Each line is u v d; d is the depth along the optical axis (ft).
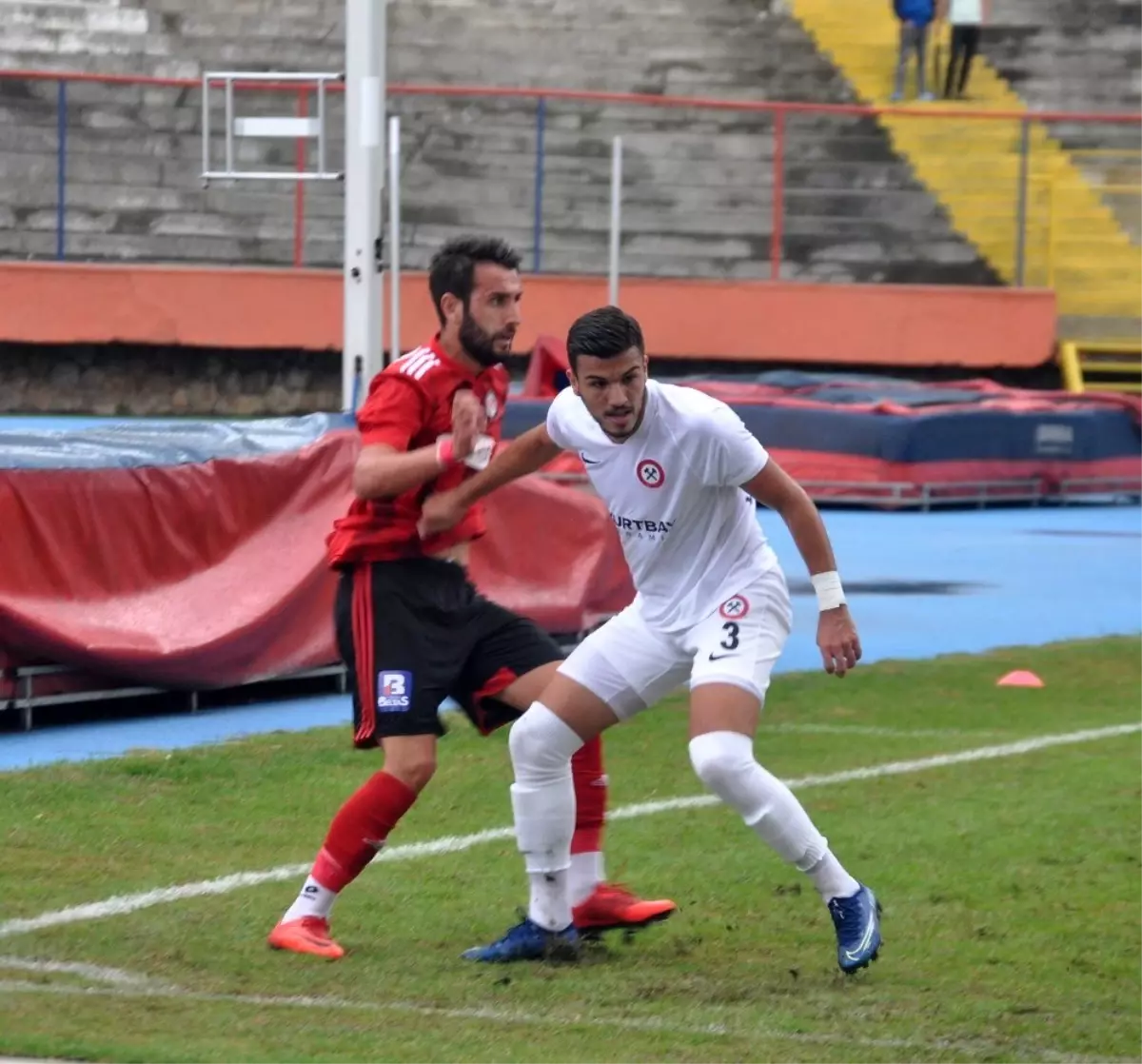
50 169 320.70
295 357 304.09
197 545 113.19
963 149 335.88
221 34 337.31
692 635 61.87
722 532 61.82
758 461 60.18
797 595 167.02
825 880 61.41
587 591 131.23
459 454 61.87
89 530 107.86
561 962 63.62
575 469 211.20
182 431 120.37
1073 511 245.86
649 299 303.07
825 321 306.14
